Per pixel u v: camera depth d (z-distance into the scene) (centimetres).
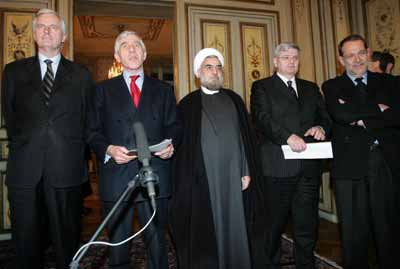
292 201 208
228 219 194
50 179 168
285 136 195
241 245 191
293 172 202
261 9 393
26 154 167
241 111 208
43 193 173
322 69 380
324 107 215
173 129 182
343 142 191
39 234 174
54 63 178
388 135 183
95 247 280
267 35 393
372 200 181
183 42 370
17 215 167
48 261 254
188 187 189
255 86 221
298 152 193
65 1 333
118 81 180
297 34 397
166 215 179
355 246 187
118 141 170
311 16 392
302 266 204
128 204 171
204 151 194
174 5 372
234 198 194
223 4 381
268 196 206
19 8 320
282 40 396
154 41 765
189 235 188
